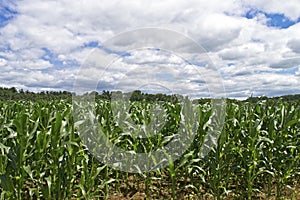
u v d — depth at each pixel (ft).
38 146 13.67
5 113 18.71
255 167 16.44
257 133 17.01
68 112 13.93
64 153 14.84
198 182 19.25
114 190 18.47
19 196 12.95
